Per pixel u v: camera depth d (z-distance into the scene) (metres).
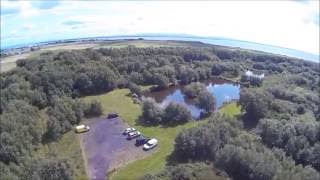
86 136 157.75
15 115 151.12
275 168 107.31
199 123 160.50
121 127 165.25
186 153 132.38
